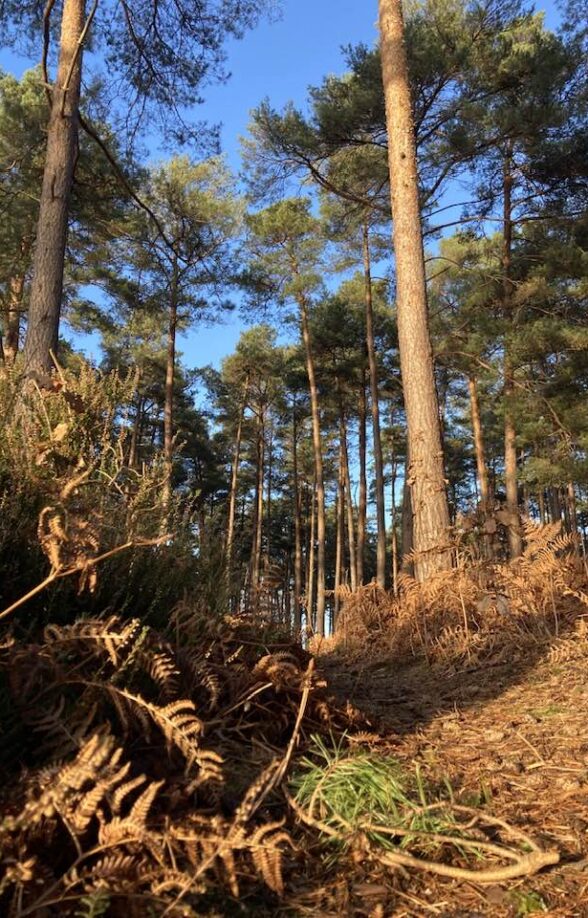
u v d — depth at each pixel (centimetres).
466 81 1309
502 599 508
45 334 681
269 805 200
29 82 1477
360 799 203
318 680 275
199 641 251
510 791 229
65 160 733
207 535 339
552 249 1441
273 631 310
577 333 1325
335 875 171
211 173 1734
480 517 542
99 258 1717
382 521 2161
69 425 258
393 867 174
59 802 133
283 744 246
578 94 1370
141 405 3130
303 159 1402
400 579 573
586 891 164
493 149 1422
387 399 3022
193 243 1731
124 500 283
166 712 169
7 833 129
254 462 4253
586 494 2766
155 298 1872
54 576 172
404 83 823
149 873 140
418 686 421
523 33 1394
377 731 286
